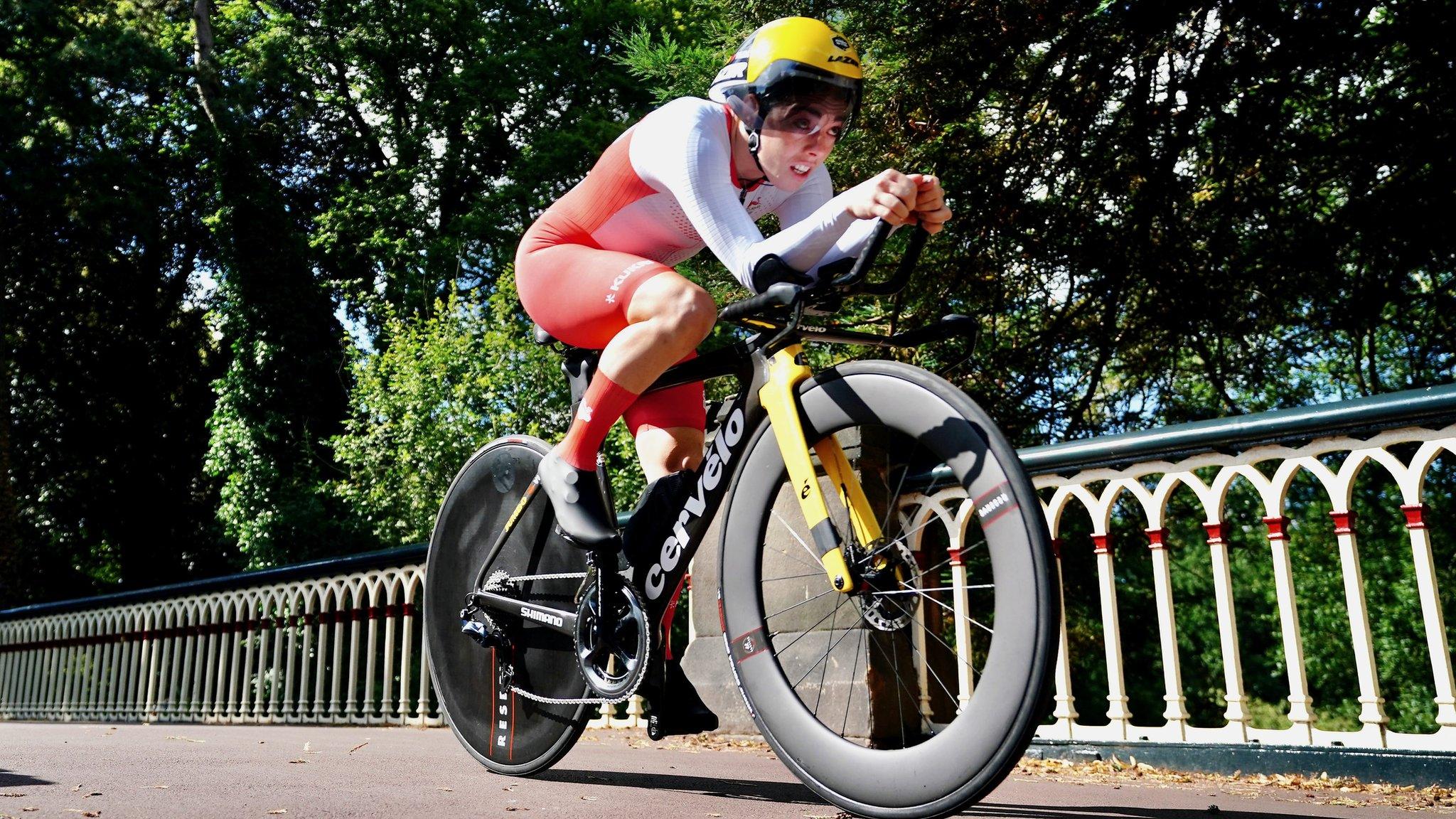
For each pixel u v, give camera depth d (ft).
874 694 10.89
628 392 6.59
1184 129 24.22
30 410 59.31
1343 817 6.70
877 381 5.71
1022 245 25.62
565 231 7.20
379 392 36.35
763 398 6.17
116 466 59.82
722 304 23.12
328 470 51.96
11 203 53.36
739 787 7.51
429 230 58.70
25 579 57.62
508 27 62.08
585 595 7.14
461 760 9.20
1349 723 48.83
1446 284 26.76
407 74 63.00
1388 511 39.04
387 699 17.87
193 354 61.93
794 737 5.90
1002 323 27.81
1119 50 23.50
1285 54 22.65
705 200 5.97
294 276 55.11
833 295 5.81
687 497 6.63
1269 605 55.93
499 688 8.23
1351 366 31.53
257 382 52.44
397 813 5.98
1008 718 4.99
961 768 5.13
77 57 53.88
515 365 33.78
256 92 57.77
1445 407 8.22
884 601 5.64
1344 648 48.67
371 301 49.70
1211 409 30.73
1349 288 26.25
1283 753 9.12
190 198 60.75
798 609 11.61
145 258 61.05
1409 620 44.52
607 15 58.34
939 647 12.22
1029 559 5.04
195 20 61.00
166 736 12.78
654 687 6.55
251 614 21.49
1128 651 39.73
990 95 25.18
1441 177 23.13
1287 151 24.80
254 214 55.36
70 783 7.02
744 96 6.16
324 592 19.80
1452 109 22.43
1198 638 58.54
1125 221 25.61
